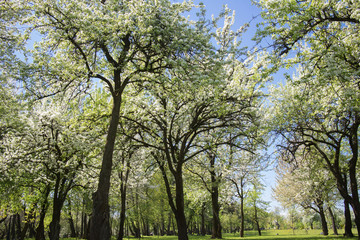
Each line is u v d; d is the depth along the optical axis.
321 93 12.52
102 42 11.41
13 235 32.62
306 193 29.64
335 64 9.77
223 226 66.62
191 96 14.63
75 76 11.89
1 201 20.16
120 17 10.72
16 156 15.66
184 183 25.91
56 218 17.39
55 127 16.95
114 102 12.00
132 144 17.14
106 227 9.73
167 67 12.09
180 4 13.23
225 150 22.23
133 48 12.88
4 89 13.85
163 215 47.03
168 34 11.41
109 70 12.43
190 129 15.77
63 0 11.34
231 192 30.25
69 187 18.92
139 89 15.88
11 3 12.25
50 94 11.91
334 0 9.58
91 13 10.87
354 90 11.38
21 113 14.92
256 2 10.41
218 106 14.98
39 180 18.16
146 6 11.32
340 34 11.36
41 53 11.38
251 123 16.25
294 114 16.89
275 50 10.07
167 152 16.45
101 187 10.27
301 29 9.52
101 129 16.94
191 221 58.97
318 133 18.70
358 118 15.08
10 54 13.11
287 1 9.07
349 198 17.28
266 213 46.03
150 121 17.70
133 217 39.25
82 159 18.52
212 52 11.43
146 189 32.97
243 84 15.72
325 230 30.11
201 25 12.55
